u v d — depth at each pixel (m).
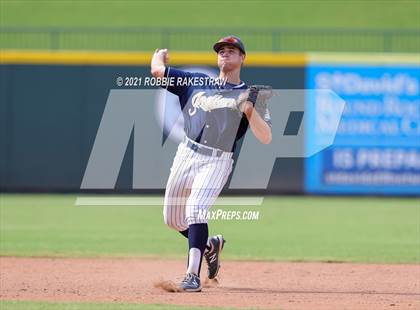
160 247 37.88
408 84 64.50
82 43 82.25
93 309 21.22
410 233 44.47
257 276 29.59
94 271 30.33
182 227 25.95
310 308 22.09
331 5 94.12
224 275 29.73
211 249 26.36
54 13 91.62
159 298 23.61
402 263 33.38
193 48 80.19
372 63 64.44
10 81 65.88
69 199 62.19
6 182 66.00
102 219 50.47
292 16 91.38
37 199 62.19
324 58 64.44
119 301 22.94
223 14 91.94
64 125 65.69
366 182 65.00
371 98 64.56
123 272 30.14
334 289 26.52
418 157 64.94
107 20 90.12
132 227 46.25
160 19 90.56
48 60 65.62
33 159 65.94
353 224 48.53
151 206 58.38
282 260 34.09
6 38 83.25
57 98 65.69
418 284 27.91
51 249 36.75
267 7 93.81
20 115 65.81
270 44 81.62
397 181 65.06
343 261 33.91
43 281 27.66
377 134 64.75
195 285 25.03
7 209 55.34
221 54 24.78
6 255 34.59
